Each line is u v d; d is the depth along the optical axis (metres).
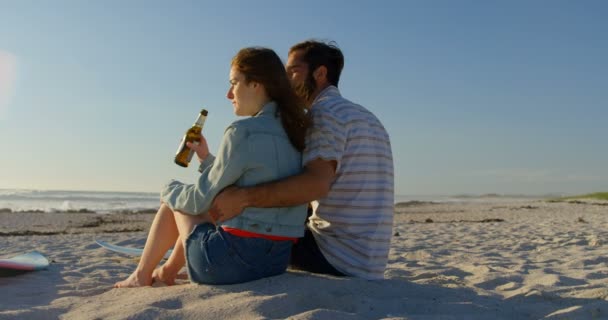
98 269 4.13
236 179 2.40
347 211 2.63
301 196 2.38
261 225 2.43
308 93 2.84
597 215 15.05
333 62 2.83
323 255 2.69
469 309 2.38
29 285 3.20
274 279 2.50
